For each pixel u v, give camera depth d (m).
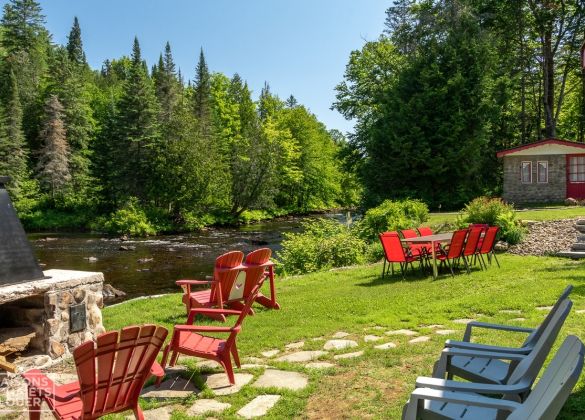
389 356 5.32
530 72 35.00
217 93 60.56
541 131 37.50
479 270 11.23
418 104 28.19
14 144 41.59
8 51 64.44
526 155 25.02
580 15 31.56
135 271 19.53
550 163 24.55
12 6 66.50
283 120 57.94
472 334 6.02
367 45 36.12
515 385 2.89
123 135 43.19
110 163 43.97
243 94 64.75
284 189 55.38
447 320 6.93
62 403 3.54
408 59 31.33
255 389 4.59
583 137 37.72
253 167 45.38
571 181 24.20
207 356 4.78
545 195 24.67
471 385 2.88
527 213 18.14
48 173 42.97
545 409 2.02
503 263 11.89
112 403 3.45
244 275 7.81
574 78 37.47
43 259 22.80
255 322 7.39
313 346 6.01
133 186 42.41
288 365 5.24
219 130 55.94
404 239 11.39
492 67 29.80
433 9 31.66
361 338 6.25
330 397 4.34
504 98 30.25
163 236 34.50
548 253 12.76
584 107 36.25
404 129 28.61
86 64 93.31
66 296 5.86
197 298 7.78
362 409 4.04
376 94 33.34
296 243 15.66
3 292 5.13
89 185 45.41
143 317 8.13
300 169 56.81
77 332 5.99
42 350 5.66
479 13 32.88
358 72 35.59
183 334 5.32
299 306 8.45
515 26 33.19
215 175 41.78
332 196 61.22
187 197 39.81
